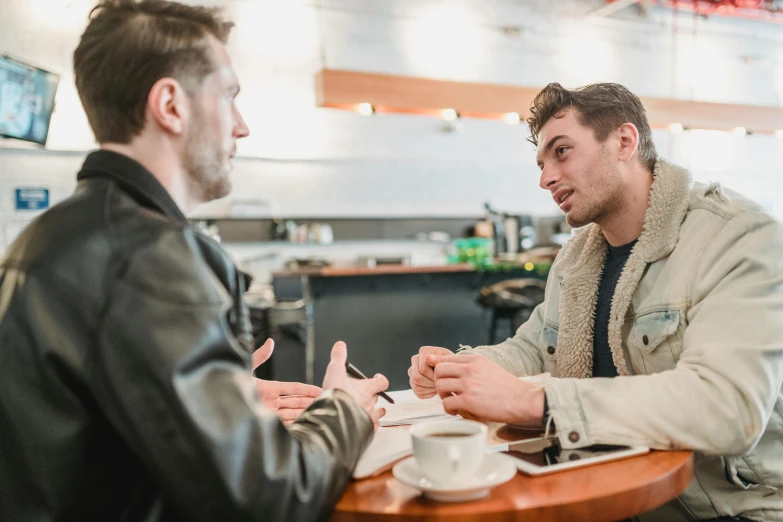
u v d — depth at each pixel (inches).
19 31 197.3
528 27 263.1
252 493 29.9
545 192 285.4
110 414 30.7
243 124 42.2
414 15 248.4
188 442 29.6
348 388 42.0
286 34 232.5
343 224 250.2
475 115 185.2
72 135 205.3
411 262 246.1
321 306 203.2
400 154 256.2
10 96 182.9
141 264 31.7
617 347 55.5
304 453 33.0
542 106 55.8
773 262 47.6
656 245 53.6
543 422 43.2
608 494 34.4
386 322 211.2
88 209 34.1
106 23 36.9
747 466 51.0
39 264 32.4
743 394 42.4
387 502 34.7
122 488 33.2
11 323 31.9
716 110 195.8
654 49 285.1
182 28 37.2
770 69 306.7
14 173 201.9
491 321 215.5
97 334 30.7
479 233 265.1
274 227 238.4
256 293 190.5
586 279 59.8
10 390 31.7
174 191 38.0
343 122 245.6
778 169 326.6
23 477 32.0
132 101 36.4
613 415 41.9
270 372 178.5
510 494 34.9
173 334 30.6
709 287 49.1
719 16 293.7
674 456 40.8
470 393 44.6
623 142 54.4
